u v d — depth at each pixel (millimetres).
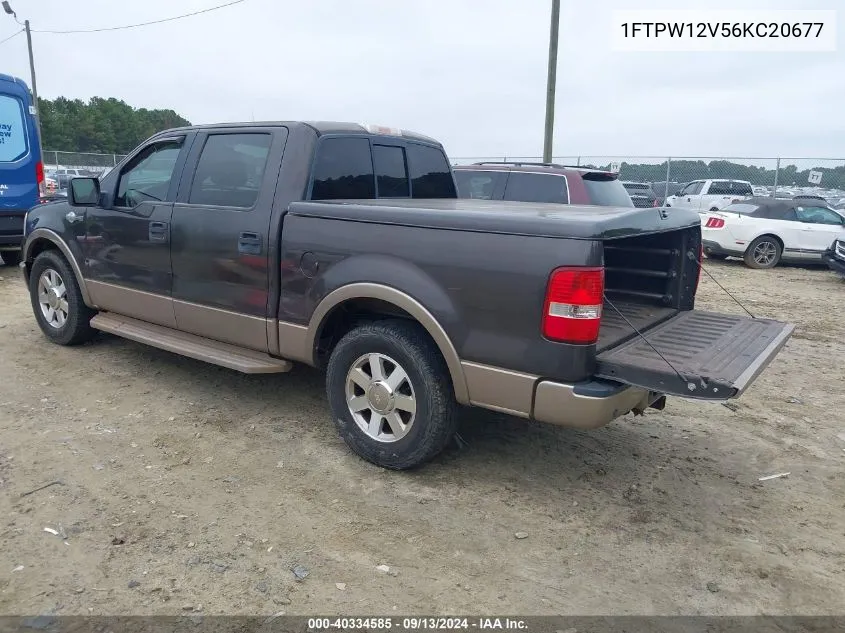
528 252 3131
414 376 3592
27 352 5801
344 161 4383
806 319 8914
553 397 3150
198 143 4617
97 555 2996
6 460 3830
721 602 2857
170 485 3633
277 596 2779
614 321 3959
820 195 19562
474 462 4043
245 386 5160
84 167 35000
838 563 3164
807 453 4410
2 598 2693
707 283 12141
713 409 5188
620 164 20984
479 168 8812
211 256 4387
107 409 4629
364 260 3658
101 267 5262
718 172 20578
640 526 3426
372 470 3879
